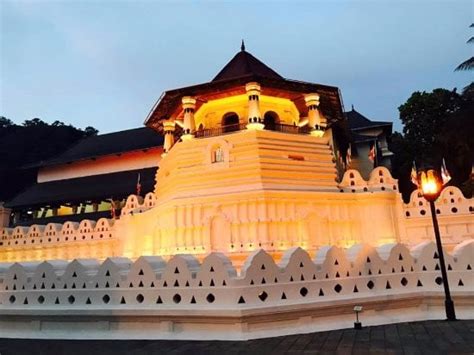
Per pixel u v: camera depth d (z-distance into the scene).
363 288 12.45
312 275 11.92
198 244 25.38
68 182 58.00
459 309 12.10
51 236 35.69
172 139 33.81
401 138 60.22
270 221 24.50
